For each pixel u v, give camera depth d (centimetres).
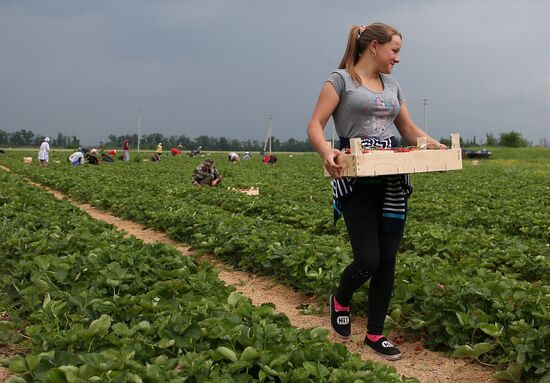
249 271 843
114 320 504
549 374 436
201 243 930
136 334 436
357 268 477
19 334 512
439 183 2302
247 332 418
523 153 6756
